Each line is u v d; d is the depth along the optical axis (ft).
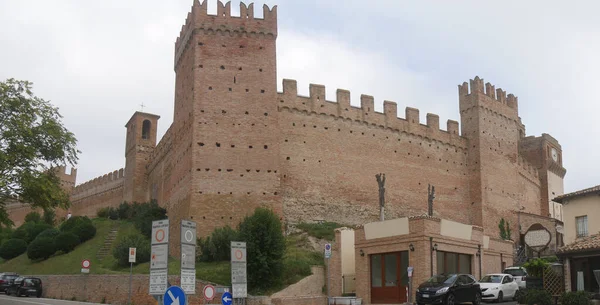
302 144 179.32
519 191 235.81
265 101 166.09
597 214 126.62
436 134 212.43
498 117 231.50
